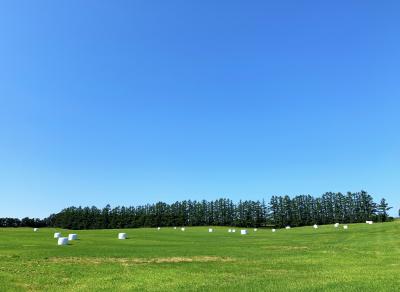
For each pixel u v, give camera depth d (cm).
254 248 4756
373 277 2561
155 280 2494
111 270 2859
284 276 2658
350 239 6147
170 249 4466
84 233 8450
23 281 2425
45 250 4003
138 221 19562
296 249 4625
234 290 2136
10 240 5450
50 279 2502
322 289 2112
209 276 2653
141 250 4266
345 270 2948
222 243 5669
